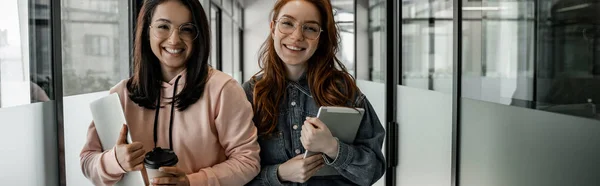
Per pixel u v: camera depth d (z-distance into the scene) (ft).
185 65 4.10
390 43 10.44
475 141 6.12
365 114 4.51
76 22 7.20
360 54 12.28
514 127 5.04
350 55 12.36
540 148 4.51
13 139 4.97
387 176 10.51
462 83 6.53
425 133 8.45
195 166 4.08
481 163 5.96
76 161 6.82
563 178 4.09
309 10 4.17
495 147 5.56
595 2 3.60
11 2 5.06
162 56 3.98
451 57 6.97
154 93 4.08
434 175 7.99
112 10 8.89
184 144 4.05
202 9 4.09
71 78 7.00
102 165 3.78
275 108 4.35
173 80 4.08
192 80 4.04
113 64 8.99
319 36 4.25
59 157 6.02
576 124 3.87
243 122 4.15
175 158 3.75
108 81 8.72
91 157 4.00
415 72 9.09
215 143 4.17
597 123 3.57
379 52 11.28
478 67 5.95
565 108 4.04
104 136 4.01
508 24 5.09
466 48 6.30
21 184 5.13
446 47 7.22
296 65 4.43
